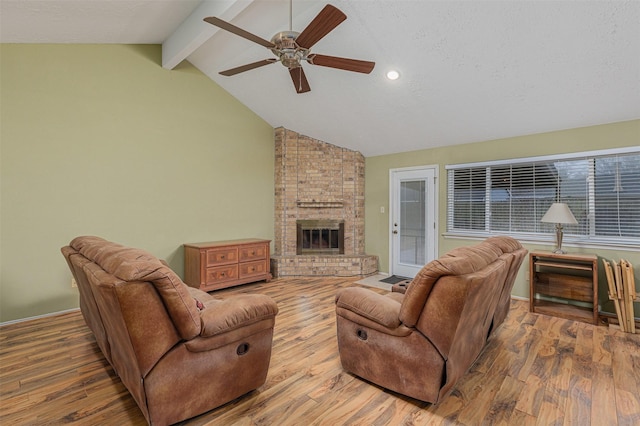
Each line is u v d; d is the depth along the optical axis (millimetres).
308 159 5422
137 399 1674
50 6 2549
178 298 1565
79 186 3486
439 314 1736
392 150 5168
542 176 3861
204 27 3176
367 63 2549
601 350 2576
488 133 4090
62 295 3389
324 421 1734
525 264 3947
